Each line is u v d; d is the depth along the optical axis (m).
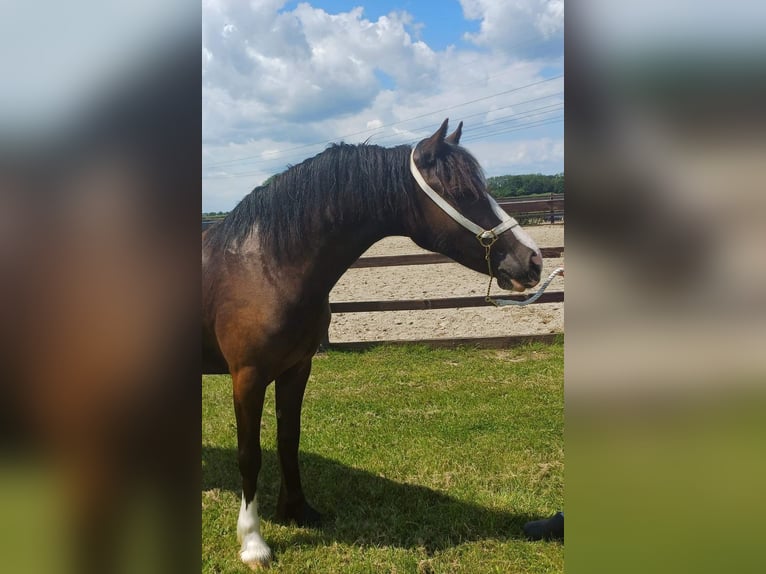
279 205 2.04
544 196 14.04
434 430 3.55
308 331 2.11
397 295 7.59
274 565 2.12
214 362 2.30
